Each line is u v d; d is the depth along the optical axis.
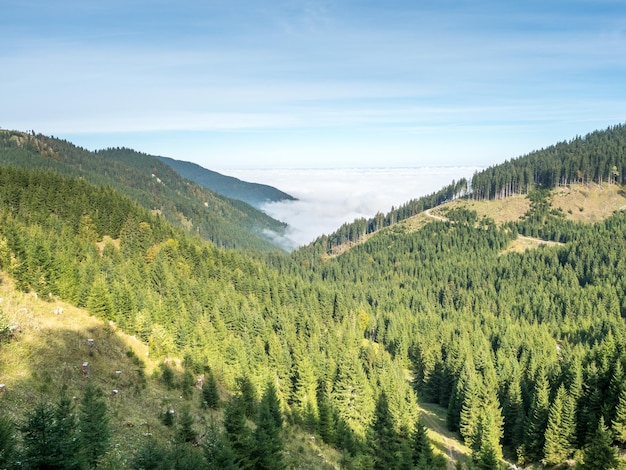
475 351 103.31
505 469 62.97
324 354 92.94
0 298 53.53
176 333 73.75
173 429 40.78
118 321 65.00
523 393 79.12
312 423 61.38
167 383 53.94
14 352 41.34
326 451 54.66
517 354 114.19
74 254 103.94
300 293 155.12
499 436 69.00
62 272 71.75
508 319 152.62
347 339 112.56
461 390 80.88
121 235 140.25
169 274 116.81
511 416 73.75
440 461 51.94
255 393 62.34
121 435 35.31
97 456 27.08
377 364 97.31
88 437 26.89
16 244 69.69
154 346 63.44
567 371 74.19
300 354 88.62
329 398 72.69
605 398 64.94
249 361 81.56
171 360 64.06
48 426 21.67
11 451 21.22
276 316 121.19
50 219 123.81
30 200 131.75
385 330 150.50
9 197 127.00
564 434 61.19
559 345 140.25
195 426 43.72
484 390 75.06
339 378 75.44
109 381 46.69
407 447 48.53
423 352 113.00
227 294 121.88
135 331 65.94
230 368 71.38
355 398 73.94
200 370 64.75
